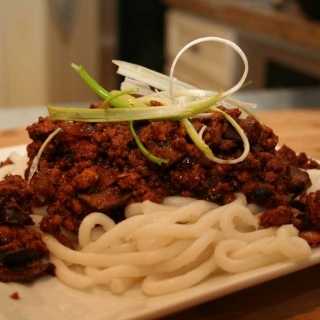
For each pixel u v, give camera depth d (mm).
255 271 235
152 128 265
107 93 284
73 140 274
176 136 263
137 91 284
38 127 282
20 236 246
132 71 300
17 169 310
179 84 300
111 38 1033
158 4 1002
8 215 248
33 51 821
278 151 332
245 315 239
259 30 695
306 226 264
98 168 266
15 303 220
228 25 749
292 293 252
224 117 271
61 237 257
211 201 264
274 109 534
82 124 277
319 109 524
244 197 270
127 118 268
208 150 256
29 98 847
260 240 254
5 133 440
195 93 287
